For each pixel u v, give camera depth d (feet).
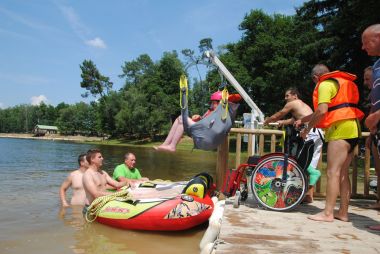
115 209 20.06
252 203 17.46
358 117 14.14
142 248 16.49
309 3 91.56
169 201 19.21
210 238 13.94
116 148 142.31
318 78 14.78
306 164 15.71
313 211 16.16
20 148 128.98
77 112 332.60
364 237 12.21
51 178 42.09
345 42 82.94
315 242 11.59
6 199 28.19
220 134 16.65
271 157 15.90
